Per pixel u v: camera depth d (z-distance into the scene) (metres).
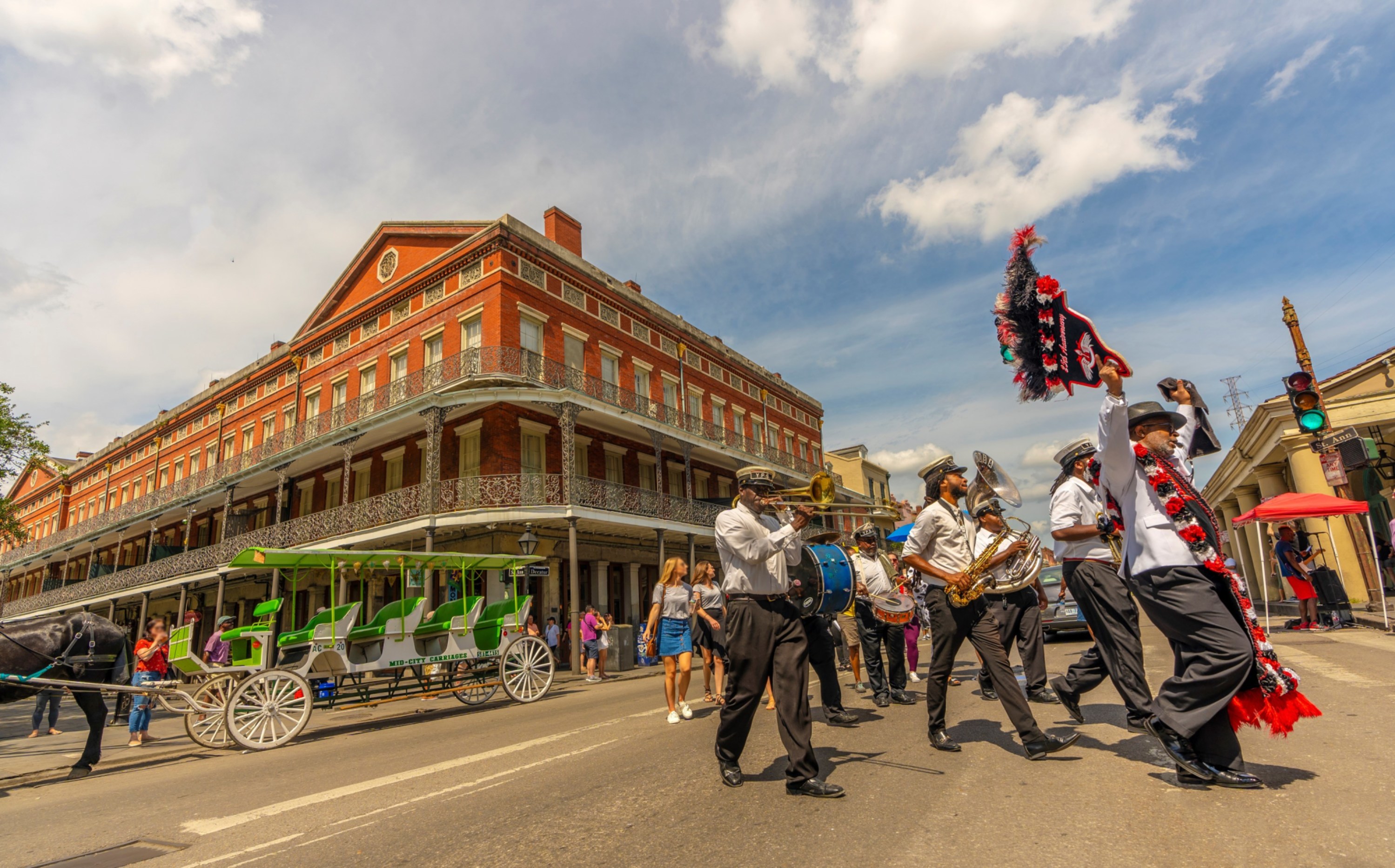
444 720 9.31
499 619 11.13
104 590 29.41
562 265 22.61
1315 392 9.95
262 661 8.68
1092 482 4.70
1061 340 4.02
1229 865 2.45
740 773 4.03
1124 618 4.52
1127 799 3.25
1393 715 4.52
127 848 4.00
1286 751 3.86
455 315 21.34
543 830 3.54
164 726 11.20
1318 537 15.34
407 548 21.12
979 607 4.39
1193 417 4.70
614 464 23.69
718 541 4.00
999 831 2.97
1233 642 3.22
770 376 34.53
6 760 7.99
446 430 21.06
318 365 25.94
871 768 4.19
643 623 23.61
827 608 5.76
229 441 29.66
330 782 5.37
